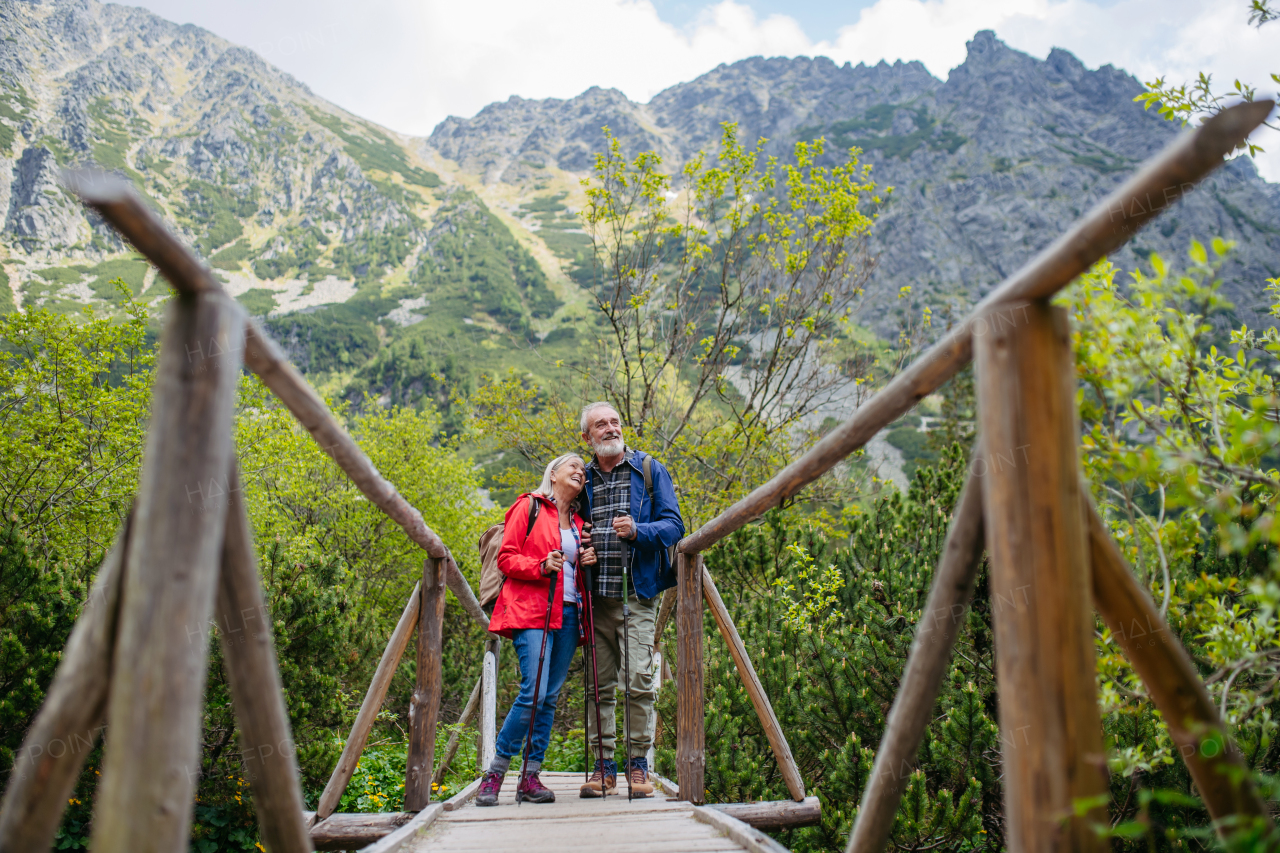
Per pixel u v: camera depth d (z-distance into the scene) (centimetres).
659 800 385
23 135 16112
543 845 284
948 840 401
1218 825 164
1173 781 337
